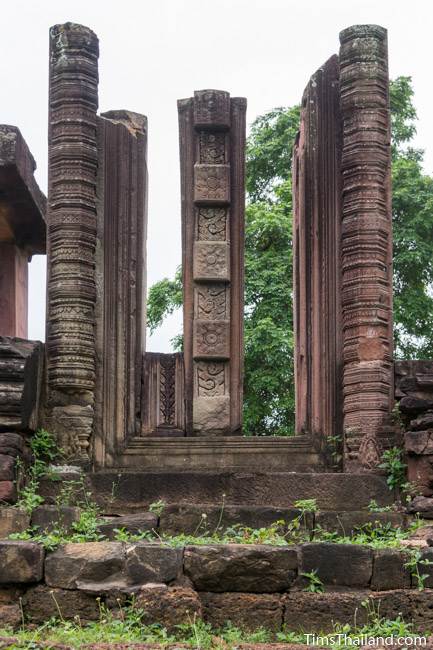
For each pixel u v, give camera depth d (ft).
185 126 55.06
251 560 37.73
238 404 53.42
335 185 52.90
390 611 36.65
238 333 53.88
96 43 54.54
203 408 53.01
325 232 52.80
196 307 53.88
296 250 55.98
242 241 54.54
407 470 47.60
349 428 50.24
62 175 53.06
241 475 47.44
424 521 44.11
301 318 53.78
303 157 54.49
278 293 80.33
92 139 53.67
